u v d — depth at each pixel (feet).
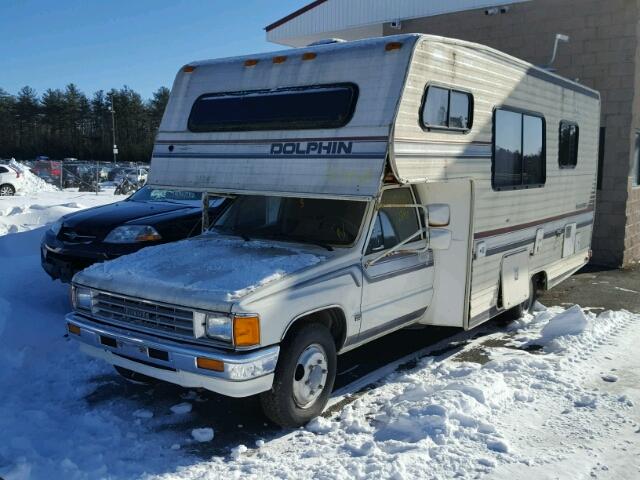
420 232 18.48
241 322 13.24
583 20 38.24
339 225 17.16
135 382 17.65
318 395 15.40
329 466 13.02
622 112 37.24
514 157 21.79
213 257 16.35
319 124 16.39
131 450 13.94
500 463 13.02
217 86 19.13
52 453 13.66
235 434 14.79
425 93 16.29
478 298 20.06
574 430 14.69
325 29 50.49
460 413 14.80
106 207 26.76
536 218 24.12
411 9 45.65
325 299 15.17
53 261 23.82
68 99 292.81
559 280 27.48
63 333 20.81
